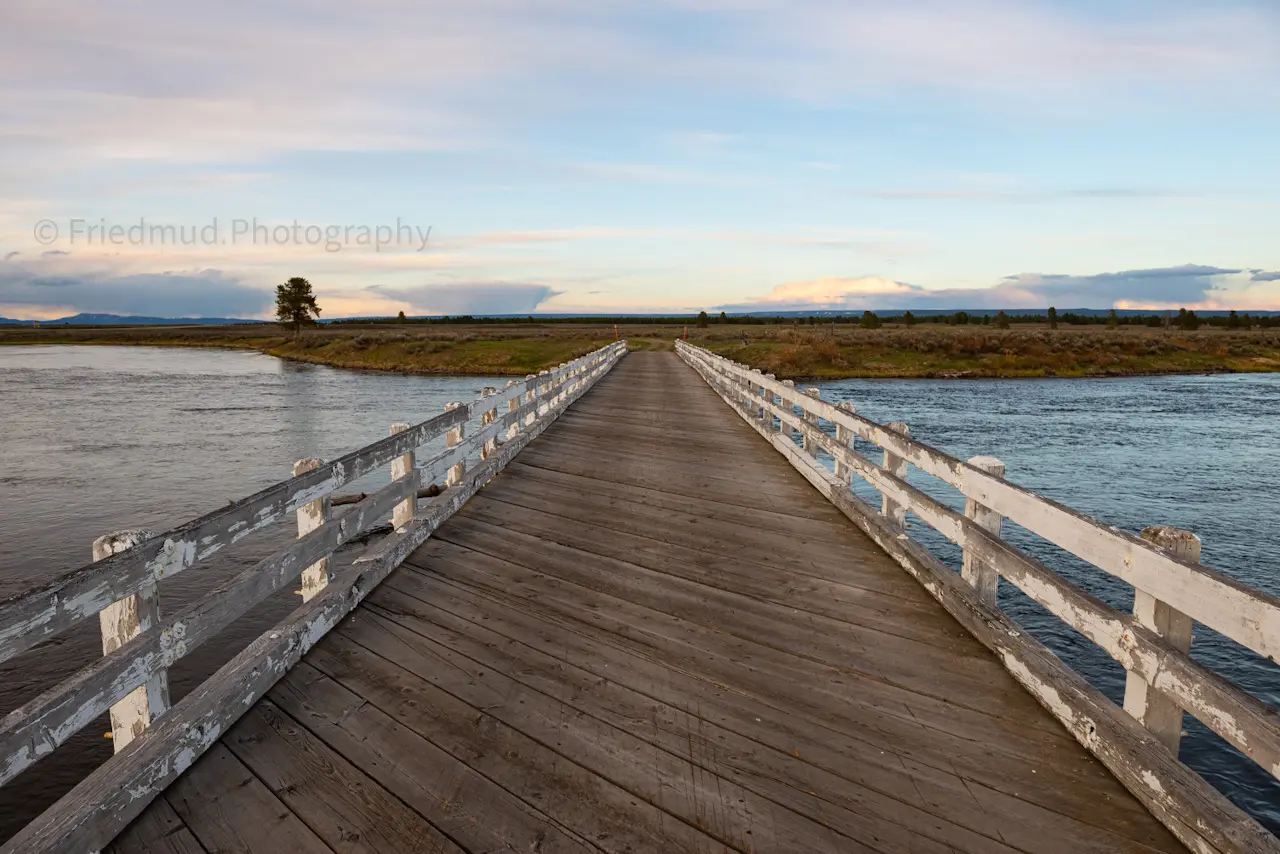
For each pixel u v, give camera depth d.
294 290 89.38
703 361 24.17
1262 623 2.11
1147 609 2.78
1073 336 60.69
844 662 3.93
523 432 10.66
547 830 2.65
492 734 3.25
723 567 5.45
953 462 4.61
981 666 3.88
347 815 2.72
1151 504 13.44
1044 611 8.99
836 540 6.12
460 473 7.47
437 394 33.47
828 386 36.28
